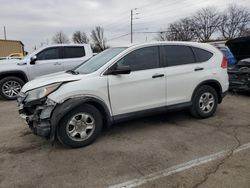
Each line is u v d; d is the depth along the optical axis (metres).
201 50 5.67
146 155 4.00
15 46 38.06
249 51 8.44
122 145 4.41
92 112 4.38
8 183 3.33
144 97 4.86
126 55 4.73
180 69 5.25
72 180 3.36
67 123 4.18
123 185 3.22
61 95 4.13
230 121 5.59
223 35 58.94
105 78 4.47
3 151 4.31
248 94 8.69
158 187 3.15
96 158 3.95
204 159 3.82
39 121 4.16
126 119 4.75
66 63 9.51
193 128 5.19
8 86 8.87
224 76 5.88
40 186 3.24
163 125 5.40
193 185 3.16
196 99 5.55
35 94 4.24
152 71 4.93
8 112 7.03
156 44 5.09
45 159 3.96
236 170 3.47
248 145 4.28
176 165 3.66
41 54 9.27
